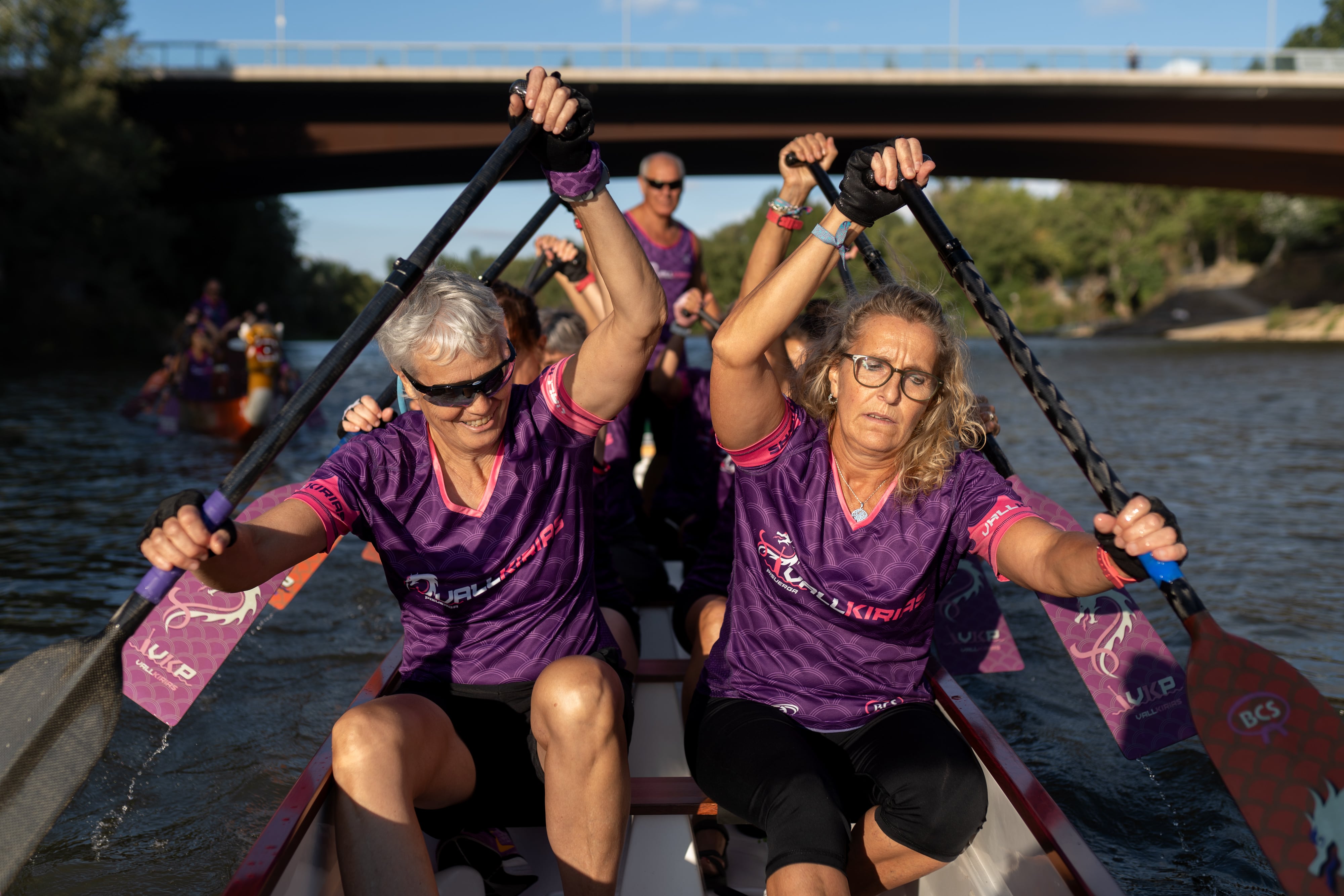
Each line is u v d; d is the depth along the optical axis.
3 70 24.08
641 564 3.12
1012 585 4.48
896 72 25.03
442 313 1.48
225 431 9.80
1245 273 51.56
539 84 1.50
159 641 2.22
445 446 1.63
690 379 3.74
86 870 2.19
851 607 1.66
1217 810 2.46
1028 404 13.19
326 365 1.45
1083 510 6.13
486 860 1.70
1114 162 28.62
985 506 1.67
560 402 1.69
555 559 1.70
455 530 1.65
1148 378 18.44
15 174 23.31
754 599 1.74
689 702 2.01
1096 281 57.25
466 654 1.72
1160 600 4.17
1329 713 1.37
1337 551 4.91
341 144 26.47
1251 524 5.58
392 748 1.43
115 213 24.69
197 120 26.39
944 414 1.67
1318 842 1.34
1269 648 3.54
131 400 12.42
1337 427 10.44
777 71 25.11
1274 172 28.59
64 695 1.39
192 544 1.30
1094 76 25.08
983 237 57.28
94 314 24.52
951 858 1.53
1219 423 10.85
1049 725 2.99
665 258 4.73
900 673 1.72
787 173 2.41
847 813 1.69
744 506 1.75
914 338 1.61
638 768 2.09
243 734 2.88
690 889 1.69
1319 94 24.91
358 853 1.37
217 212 34.53
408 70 24.88
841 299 2.32
